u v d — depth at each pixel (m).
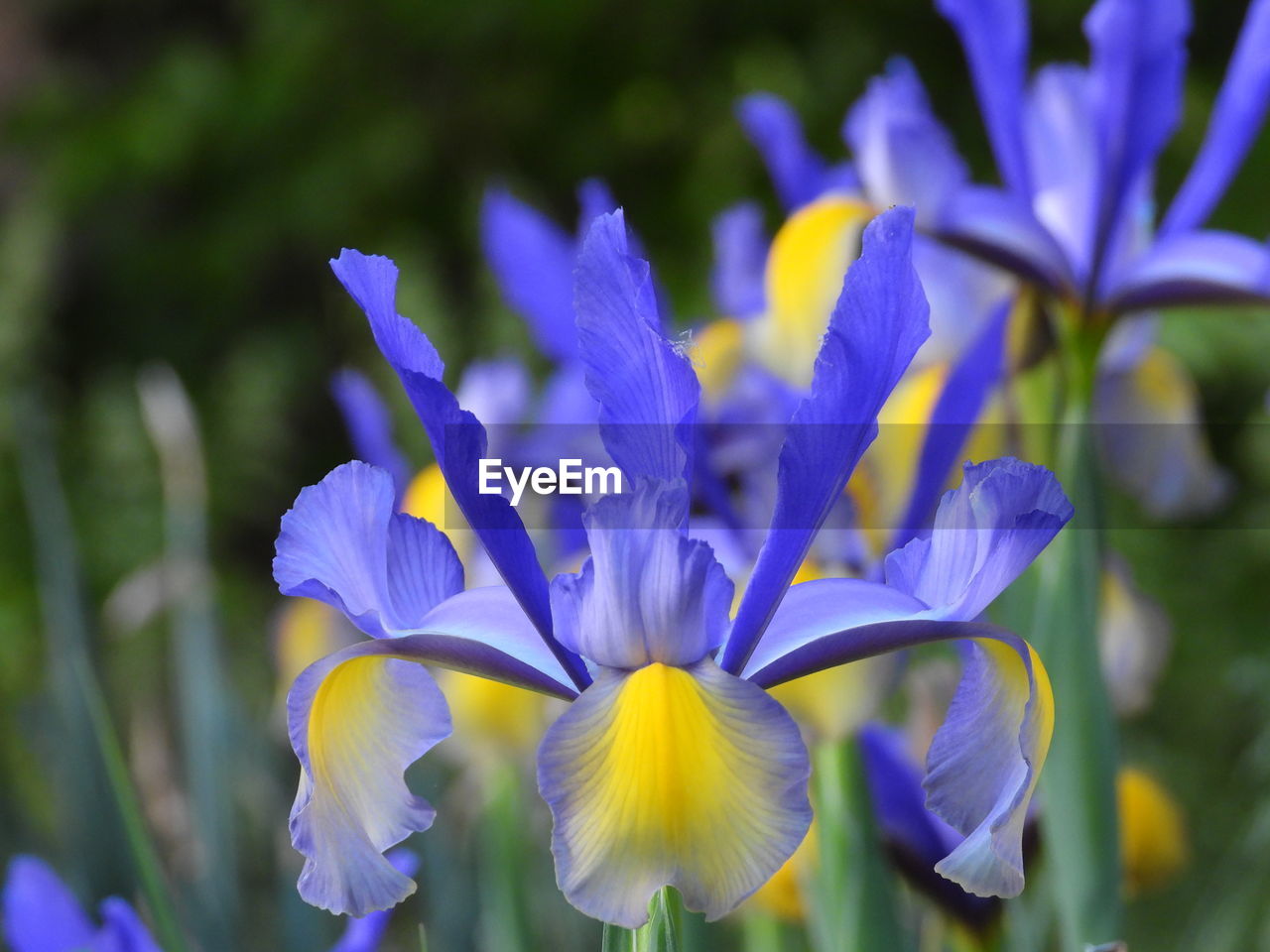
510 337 1.38
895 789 0.56
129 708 0.99
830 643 0.44
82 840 0.64
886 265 0.43
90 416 1.80
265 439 1.96
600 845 0.42
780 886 0.57
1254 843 0.75
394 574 0.44
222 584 1.78
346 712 0.44
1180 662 1.55
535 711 0.63
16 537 1.71
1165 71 0.61
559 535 0.64
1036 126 0.64
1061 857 0.56
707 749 0.42
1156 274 0.60
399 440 1.19
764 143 0.72
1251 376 1.70
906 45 2.20
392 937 1.04
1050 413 0.60
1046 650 0.56
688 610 0.43
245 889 0.93
